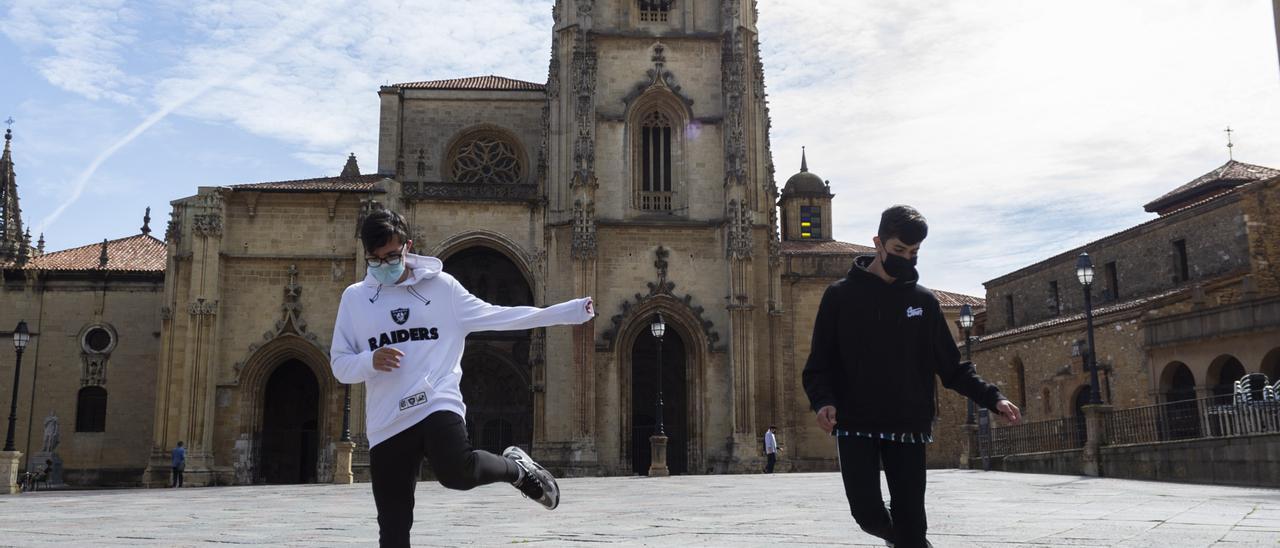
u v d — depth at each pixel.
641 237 55.47
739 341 53.12
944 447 67.94
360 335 5.93
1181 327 44.91
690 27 57.97
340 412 51.75
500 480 5.87
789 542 9.68
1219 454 24.81
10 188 67.88
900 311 6.22
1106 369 50.50
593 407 52.16
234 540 10.69
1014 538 9.67
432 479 46.75
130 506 21.45
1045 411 56.19
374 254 5.98
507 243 55.38
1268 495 18.45
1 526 13.98
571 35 56.62
